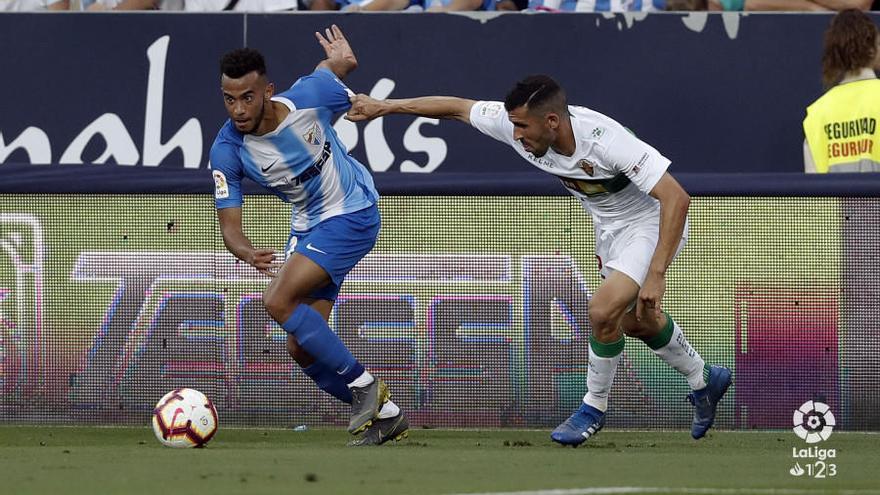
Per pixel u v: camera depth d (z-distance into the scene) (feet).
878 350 87.86
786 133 94.53
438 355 89.30
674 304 89.40
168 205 90.12
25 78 96.43
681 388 88.38
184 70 95.86
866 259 87.92
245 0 108.37
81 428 88.48
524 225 89.10
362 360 89.61
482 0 107.96
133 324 90.22
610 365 76.07
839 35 90.58
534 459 67.46
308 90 75.82
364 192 78.18
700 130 94.68
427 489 53.42
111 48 96.12
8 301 90.58
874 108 90.22
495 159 95.14
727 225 88.84
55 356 90.43
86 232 90.48
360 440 76.69
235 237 75.36
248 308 89.81
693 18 94.58
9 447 74.23
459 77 95.30
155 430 73.97
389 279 89.51
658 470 62.34
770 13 94.43
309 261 75.25
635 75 94.63
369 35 95.50
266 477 57.67
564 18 94.73
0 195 90.33
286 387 89.45
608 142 72.64
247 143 75.10
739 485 56.08
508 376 88.94
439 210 89.40
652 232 75.77
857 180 86.48
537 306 88.94
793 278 88.53
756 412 88.69
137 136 96.12
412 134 95.50
